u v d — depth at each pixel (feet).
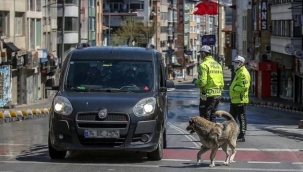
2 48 304.50
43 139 110.32
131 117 75.77
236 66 101.65
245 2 541.75
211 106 93.71
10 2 320.29
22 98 346.13
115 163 78.18
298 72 334.85
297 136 117.39
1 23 314.14
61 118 76.43
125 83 82.28
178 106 307.99
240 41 570.87
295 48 331.36
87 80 82.69
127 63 84.58
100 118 75.41
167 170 73.00
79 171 71.82
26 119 204.44
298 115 244.83
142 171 72.18
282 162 80.94
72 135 75.92
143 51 87.15
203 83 92.63
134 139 76.07
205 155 86.28
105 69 83.82
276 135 118.93
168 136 113.70
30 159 81.35
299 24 308.19
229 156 77.92
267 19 424.46
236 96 101.35
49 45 424.87
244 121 102.12
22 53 330.95
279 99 385.91
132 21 637.30
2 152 89.10
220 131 75.15
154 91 81.76
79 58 85.20
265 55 419.95
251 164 78.69
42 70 390.42
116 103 76.59
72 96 78.69
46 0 408.87
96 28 553.64
